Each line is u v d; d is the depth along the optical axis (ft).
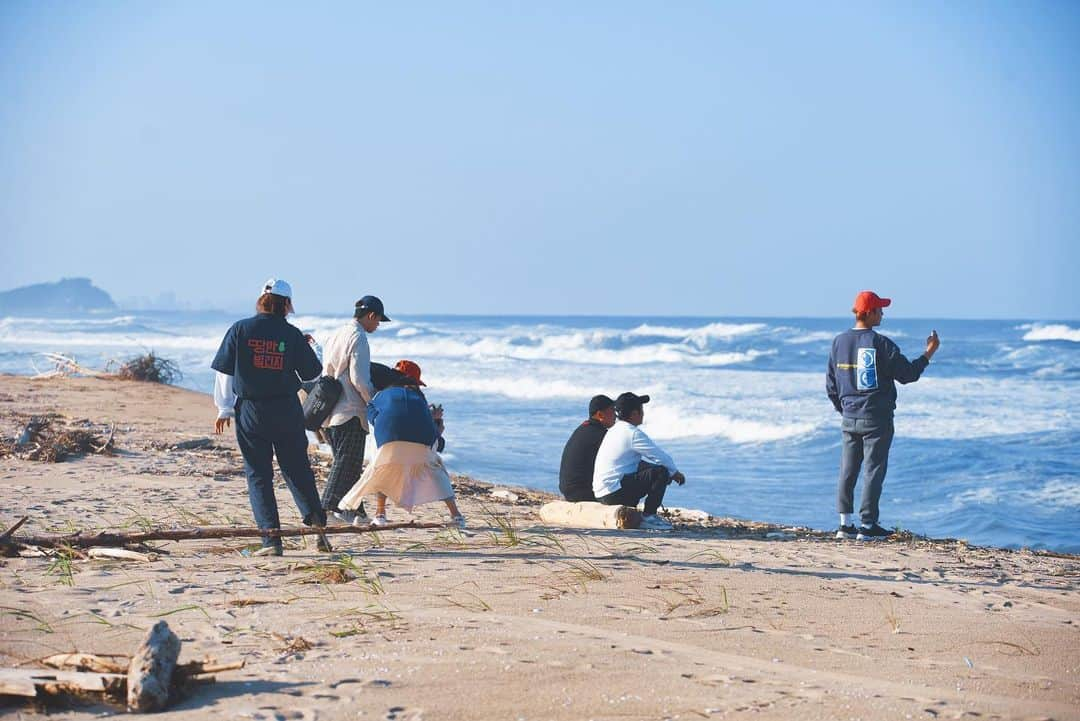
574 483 60.95
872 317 58.34
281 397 42.06
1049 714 22.85
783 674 25.72
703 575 40.29
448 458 108.27
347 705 22.04
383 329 481.46
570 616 31.65
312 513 42.75
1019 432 136.56
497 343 383.45
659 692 23.39
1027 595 40.93
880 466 57.62
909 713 22.26
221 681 23.68
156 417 111.14
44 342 441.68
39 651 25.98
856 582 41.29
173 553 41.01
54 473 66.44
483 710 21.86
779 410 165.07
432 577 37.01
